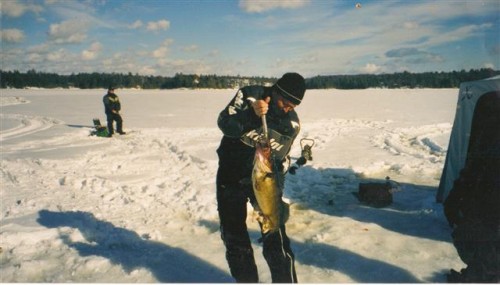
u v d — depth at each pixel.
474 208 3.46
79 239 4.74
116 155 10.20
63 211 5.62
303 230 5.11
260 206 3.04
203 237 4.93
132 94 56.59
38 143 12.38
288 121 3.32
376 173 8.17
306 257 4.34
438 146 10.98
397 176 7.86
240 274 3.35
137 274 3.93
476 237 3.43
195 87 94.62
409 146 11.56
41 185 7.02
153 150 11.09
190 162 9.23
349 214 5.66
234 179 3.36
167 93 61.06
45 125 17.70
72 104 33.50
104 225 5.16
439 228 5.05
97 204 6.02
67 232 4.86
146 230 5.07
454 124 5.66
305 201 6.27
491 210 3.38
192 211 5.73
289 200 6.29
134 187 6.96
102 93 57.75
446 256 4.28
